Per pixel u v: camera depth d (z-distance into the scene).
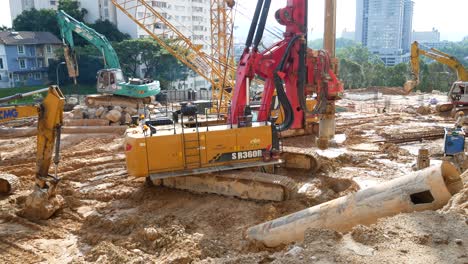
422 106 38.66
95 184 16.27
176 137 13.93
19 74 65.44
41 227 12.37
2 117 12.80
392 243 6.86
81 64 64.88
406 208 8.35
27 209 13.04
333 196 14.26
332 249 6.88
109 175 17.52
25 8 96.44
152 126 14.86
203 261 7.97
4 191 15.39
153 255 10.42
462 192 8.65
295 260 6.64
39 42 66.62
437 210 8.47
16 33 66.62
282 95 15.63
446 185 8.73
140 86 28.45
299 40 15.40
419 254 6.47
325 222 9.05
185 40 33.59
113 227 12.30
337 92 16.42
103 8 81.38
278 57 15.59
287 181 13.54
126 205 14.05
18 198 14.63
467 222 7.41
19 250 11.07
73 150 22.47
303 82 15.61
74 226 12.61
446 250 6.55
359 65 91.62
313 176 16.59
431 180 8.23
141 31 81.25
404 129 28.64
